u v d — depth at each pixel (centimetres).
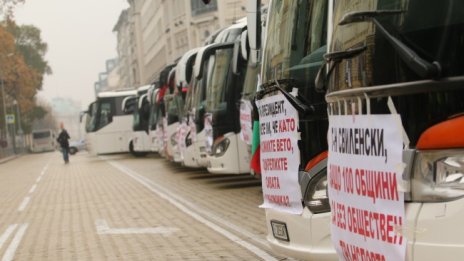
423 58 347
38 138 8594
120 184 2062
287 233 565
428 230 346
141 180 2141
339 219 438
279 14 623
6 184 2564
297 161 539
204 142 1709
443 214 341
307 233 533
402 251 360
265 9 1045
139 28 10200
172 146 2353
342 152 427
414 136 355
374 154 383
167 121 2358
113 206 1478
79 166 3509
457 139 335
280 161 570
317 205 523
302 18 573
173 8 6431
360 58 398
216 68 1530
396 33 364
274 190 586
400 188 360
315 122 526
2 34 6469
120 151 3931
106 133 3919
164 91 2450
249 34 884
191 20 5838
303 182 534
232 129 1487
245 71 1495
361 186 400
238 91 1499
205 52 1525
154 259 844
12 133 7656
